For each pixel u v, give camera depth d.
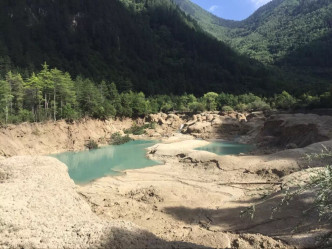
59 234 12.92
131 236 12.77
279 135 57.56
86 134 57.78
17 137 45.97
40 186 20.98
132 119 82.50
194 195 28.11
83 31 133.38
